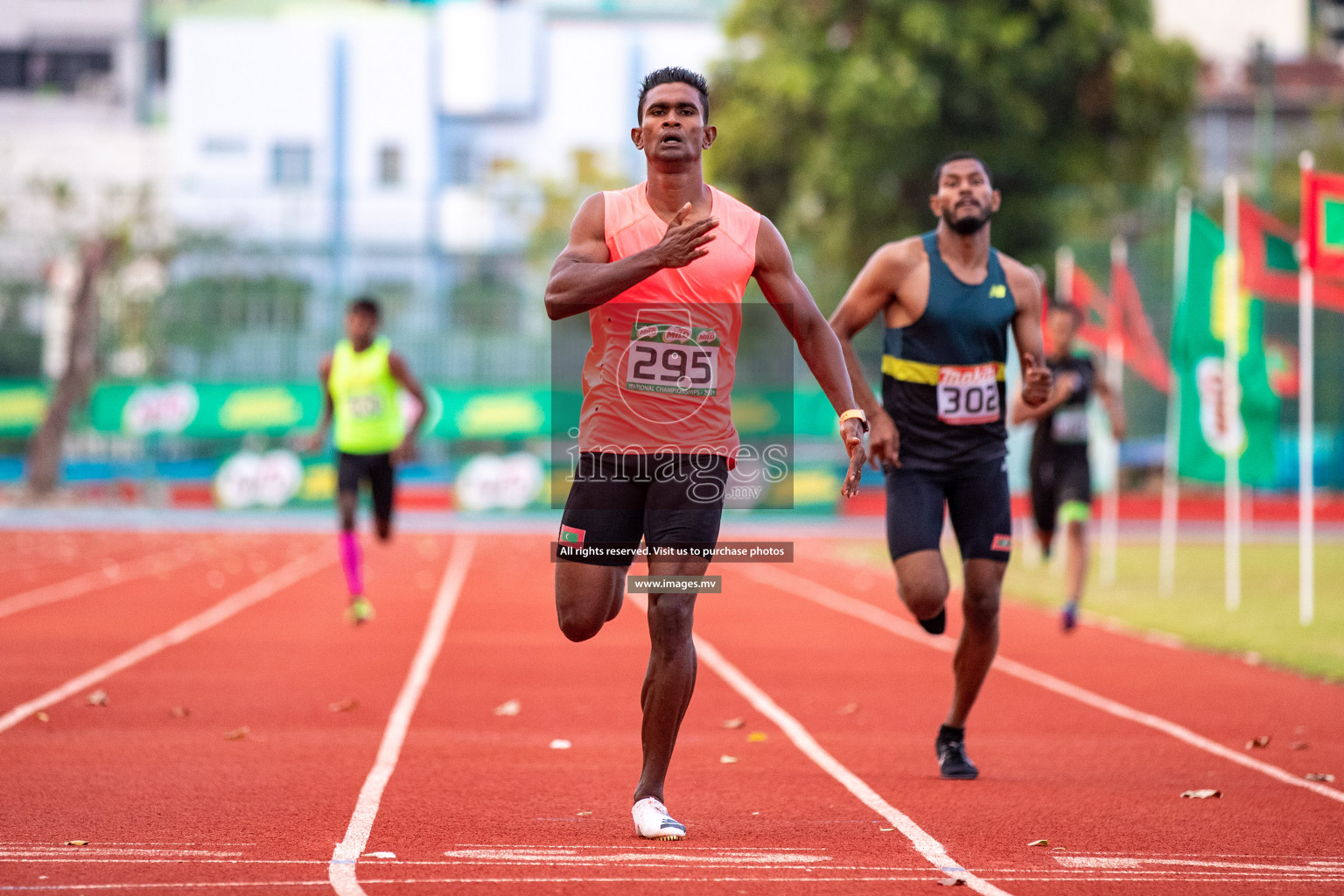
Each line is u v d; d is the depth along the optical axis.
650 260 14.38
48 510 88.00
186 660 31.11
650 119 15.52
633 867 14.12
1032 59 97.25
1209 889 13.57
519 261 96.00
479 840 15.38
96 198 90.94
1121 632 36.94
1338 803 17.80
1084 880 13.86
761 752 21.30
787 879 13.72
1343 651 31.94
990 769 20.06
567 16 160.88
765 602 46.78
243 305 90.69
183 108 149.12
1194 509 96.00
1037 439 37.06
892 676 29.86
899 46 96.38
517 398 91.56
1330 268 37.88
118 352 90.56
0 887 13.09
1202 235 41.72
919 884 13.63
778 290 15.95
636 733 22.78
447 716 24.38
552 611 42.78
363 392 37.72
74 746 21.02
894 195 98.88
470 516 90.62
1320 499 97.62
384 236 93.94
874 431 19.27
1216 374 41.72
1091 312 63.41
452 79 151.00
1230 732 23.06
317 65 150.12
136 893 12.91
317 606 43.06
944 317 19.61
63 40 162.12
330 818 16.48
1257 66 116.44
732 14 102.81
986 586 19.42
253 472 89.94
